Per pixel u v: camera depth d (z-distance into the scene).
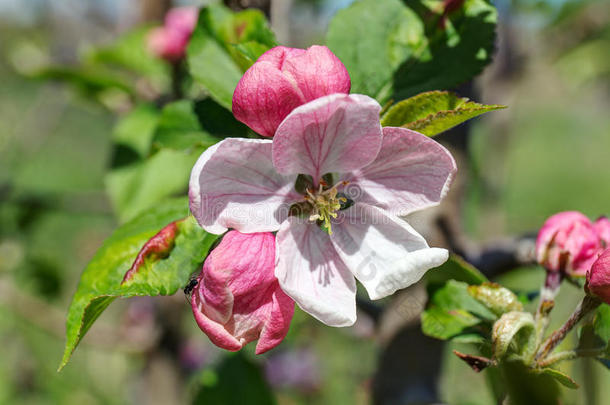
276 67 0.21
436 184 0.22
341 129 0.21
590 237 0.23
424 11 0.24
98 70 0.39
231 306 0.20
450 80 0.24
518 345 0.22
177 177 0.31
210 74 0.24
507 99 0.48
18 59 0.58
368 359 0.50
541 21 0.49
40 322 0.51
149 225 0.23
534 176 1.45
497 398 0.24
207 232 0.22
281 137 0.21
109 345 0.40
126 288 0.21
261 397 0.31
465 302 0.24
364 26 0.24
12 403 0.62
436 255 0.21
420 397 0.28
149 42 0.36
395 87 0.24
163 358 0.40
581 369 0.25
